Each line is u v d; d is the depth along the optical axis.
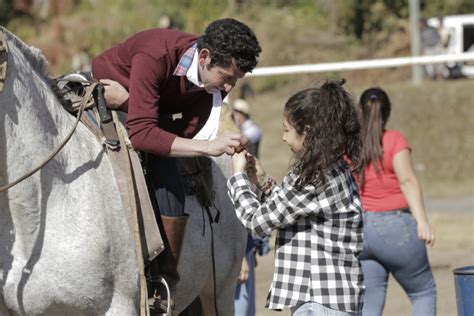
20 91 6.28
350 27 35.59
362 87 28.03
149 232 6.68
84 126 6.76
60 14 38.81
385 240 9.27
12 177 6.21
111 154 6.69
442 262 15.18
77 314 6.46
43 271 6.24
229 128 8.23
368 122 9.45
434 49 31.75
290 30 35.59
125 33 36.47
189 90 7.03
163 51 6.77
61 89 6.80
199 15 38.50
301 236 6.71
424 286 9.45
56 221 6.33
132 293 6.67
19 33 36.94
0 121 6.14
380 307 9.43
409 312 12.10
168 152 6.64
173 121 7.26
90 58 35.25
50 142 6.43
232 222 8.12
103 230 6.42
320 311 6.64
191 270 7.51
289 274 6.72
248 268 10.08
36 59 6.64
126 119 7.02
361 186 9.39
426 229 9.28
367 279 9.42
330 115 6.67
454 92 25.20
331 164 6.68
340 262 6.71
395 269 9.39
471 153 24.31
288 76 31.80
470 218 19.34
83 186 6.46
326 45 34.50
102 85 6.86
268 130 27.77
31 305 6.28
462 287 7.51
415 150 24.55
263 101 30.34
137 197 6.67
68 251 6.29
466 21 31.73
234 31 6.73
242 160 7.09
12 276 6.26
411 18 30.56
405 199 9.41
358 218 6.80
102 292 6.47
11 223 6.28
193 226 7.46
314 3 40.81
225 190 8.02
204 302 8.33
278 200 6.67
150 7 38.41
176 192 7.06
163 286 6.94
